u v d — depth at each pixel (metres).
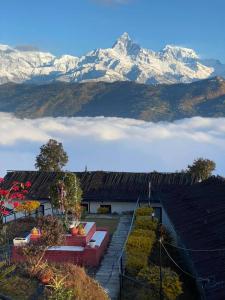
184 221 28.30
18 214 36.34
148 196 44.53
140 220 30.41
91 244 24.83
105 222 37.84
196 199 32.59
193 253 21.80
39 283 16.00
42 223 20.31
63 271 17.17
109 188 46.84
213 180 36.47
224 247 20.75
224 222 24.17
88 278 17.89
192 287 22.47
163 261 25.41
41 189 45.59
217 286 16.84
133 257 23.16
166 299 19.14
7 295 14.90
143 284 19.88
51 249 24.17
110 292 20.67
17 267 17.56
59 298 14.30
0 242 24.38
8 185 46.88
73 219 26.81
